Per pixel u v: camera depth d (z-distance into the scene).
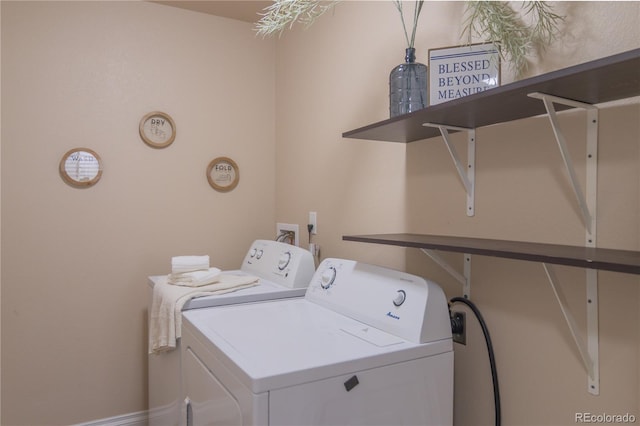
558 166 1.10
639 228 0.93
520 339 1.18
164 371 1.76
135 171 2.31
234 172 2.59
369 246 1.83
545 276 1.13
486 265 1.29
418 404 1.15
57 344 2.14
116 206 2.27
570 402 1.06
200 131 2.49
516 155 1.21
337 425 1.01
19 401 2.06
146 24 2.35
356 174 1.91
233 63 2.60
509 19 1.18
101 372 2.24
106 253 2.24
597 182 1.01
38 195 2.09
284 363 1.00
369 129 1.35
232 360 1.02
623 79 0.83
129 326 2.30
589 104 1.01
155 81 2.37
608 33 0.99
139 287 2.32
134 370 2.31
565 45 1.08
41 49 2.10
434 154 1.49
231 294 1.71
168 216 2.40
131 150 2.30
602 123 1.01
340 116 2.03
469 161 1.35
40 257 2.10
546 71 1.13
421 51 1.54
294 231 2.46
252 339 1.19
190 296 1.62
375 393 1.07
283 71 2.61
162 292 1.74
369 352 1.09
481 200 1.31
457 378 1.37
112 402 2.26
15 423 2.06
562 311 1.07
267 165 2.71
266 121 2.71
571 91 0.92
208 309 1.57
